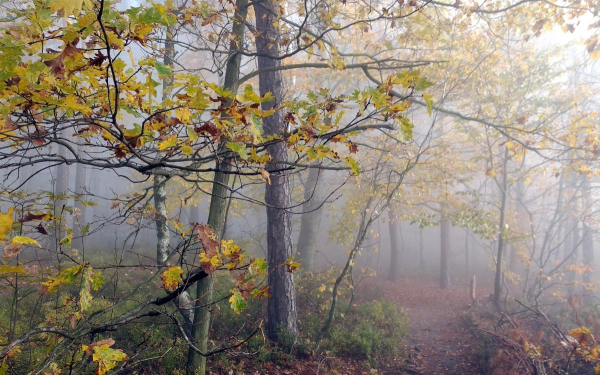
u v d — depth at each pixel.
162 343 7.04
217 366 7.35
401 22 7.23
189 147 2.29
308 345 8.74
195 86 1.89
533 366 7.31
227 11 4.96
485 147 13.26
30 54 1.77
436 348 10.38
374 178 12.02
